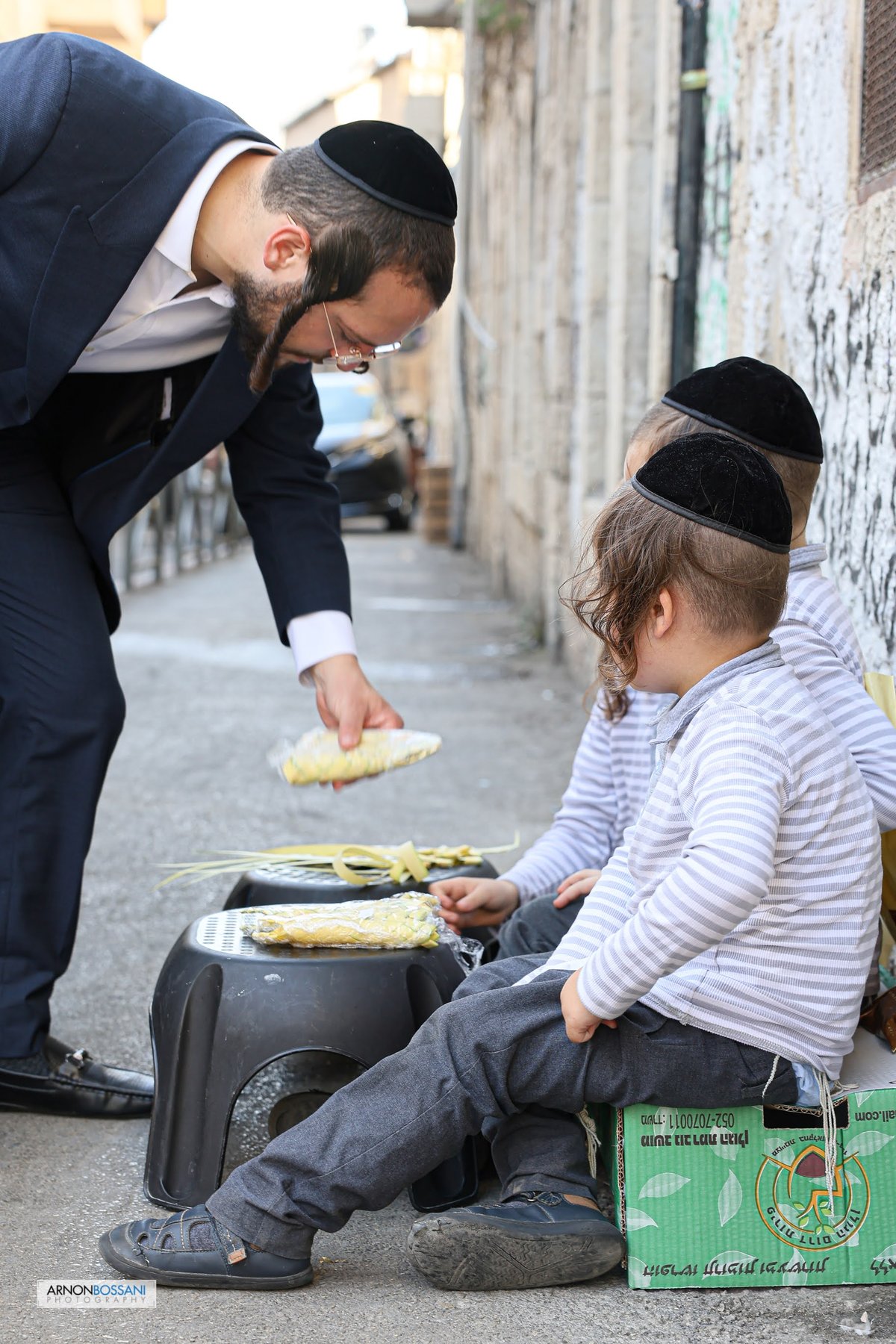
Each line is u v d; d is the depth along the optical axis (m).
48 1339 1.76
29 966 2.46
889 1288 1.92
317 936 2.20
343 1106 1.90
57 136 2.13
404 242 2.04
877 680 2.17
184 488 13.14
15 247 2.17
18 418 2.28
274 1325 1.80
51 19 12.80
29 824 2.42
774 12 3.36
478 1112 1.89
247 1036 2.09
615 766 2.48
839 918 1.87
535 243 8.45
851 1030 1.91
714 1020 1.86
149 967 3.18
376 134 2.06
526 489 8.93
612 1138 2.02
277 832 4.33
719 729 1.83
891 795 1.97
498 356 11.21
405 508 18.41
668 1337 1.78
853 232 2.76
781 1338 1.78
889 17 2.57
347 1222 2.09
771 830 1.76
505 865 3.90
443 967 2.21
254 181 2.17
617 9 5.50
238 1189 1.90
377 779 5.06
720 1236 1.91
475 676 7.24
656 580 1.88
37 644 2.42
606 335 6.16
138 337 2.28
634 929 1.78
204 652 8.15
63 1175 2.25
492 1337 1.77
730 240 3.84
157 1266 1.89
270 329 2.16
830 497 2.89
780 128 3.30
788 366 3.21
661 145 4.56
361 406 18.56
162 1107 2.17
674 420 2.17
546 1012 1.89
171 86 2.28
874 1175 1.92
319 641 2.57
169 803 4.71
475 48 11.89
